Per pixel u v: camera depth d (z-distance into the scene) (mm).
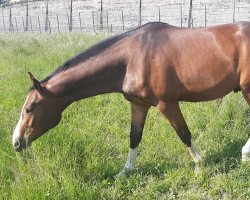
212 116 5375
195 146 4301
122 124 5758
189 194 3867
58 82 4062
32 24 43250
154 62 3934
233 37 3967
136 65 3984
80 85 4109
